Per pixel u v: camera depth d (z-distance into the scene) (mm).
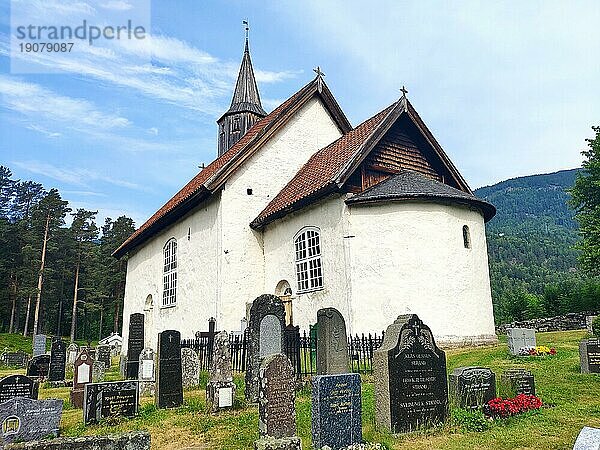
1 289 56812
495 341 18625
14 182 73562
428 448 7395
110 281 60844
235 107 32031
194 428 9344
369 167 19172
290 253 20297
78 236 61938
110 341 39094
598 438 4168
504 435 7918
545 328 33719
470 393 9273
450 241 18078
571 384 11500
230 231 21188
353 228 17734
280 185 22812
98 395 10242
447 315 17375
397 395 8195
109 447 5863
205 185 20922
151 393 13750
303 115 24250
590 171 31469
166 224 26781
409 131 20859
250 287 21188
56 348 18688
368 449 7035
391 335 8523
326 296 18234
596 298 37125
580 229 31109
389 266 17422
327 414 7383
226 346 11258
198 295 22609
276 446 6383
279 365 8070
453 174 21469
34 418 9031
